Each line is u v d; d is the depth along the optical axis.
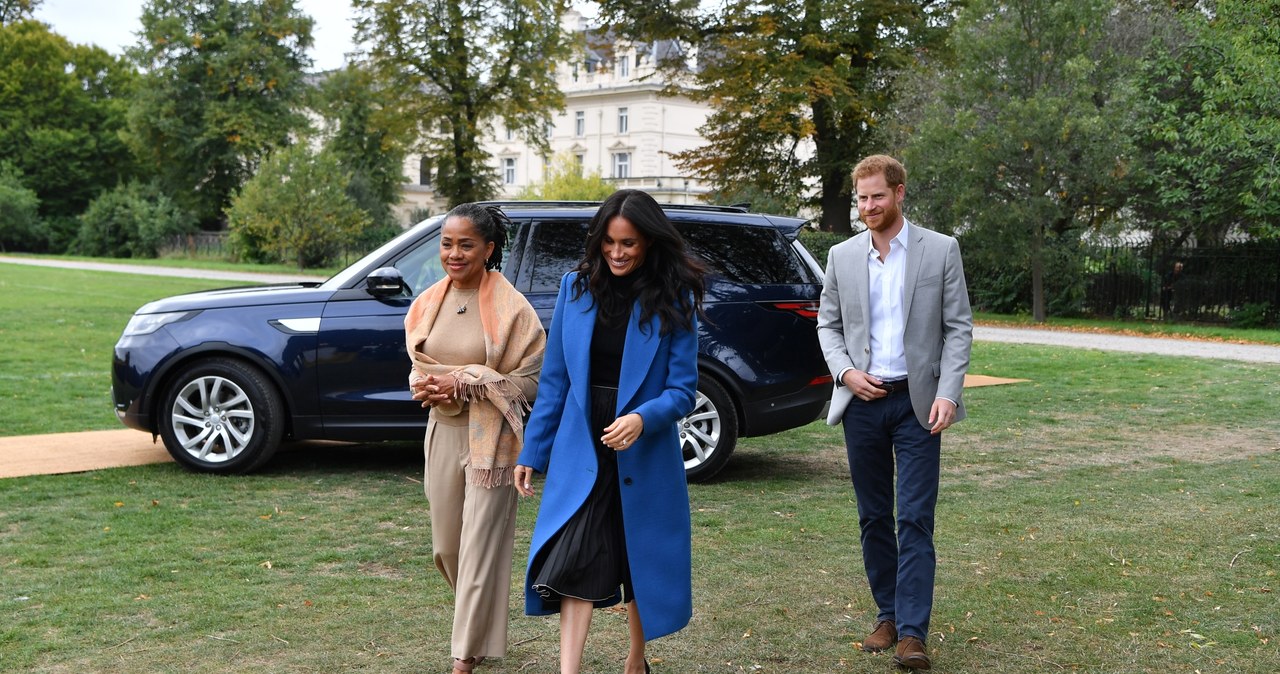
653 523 3.31
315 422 6.94
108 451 7.79
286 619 4.26
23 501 6.20
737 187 34.22
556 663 3.88
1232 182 23.56
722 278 7.09
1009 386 12.55
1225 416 10.25
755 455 8.31
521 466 3.42
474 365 3.60
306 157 46.47
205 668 3.71
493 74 41.84
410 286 7.03
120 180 65.81
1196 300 25.00
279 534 5.59
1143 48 24.86
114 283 30.86
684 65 32.28
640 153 77.19
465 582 3.59
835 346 4.11
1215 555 5.34
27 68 69.19
